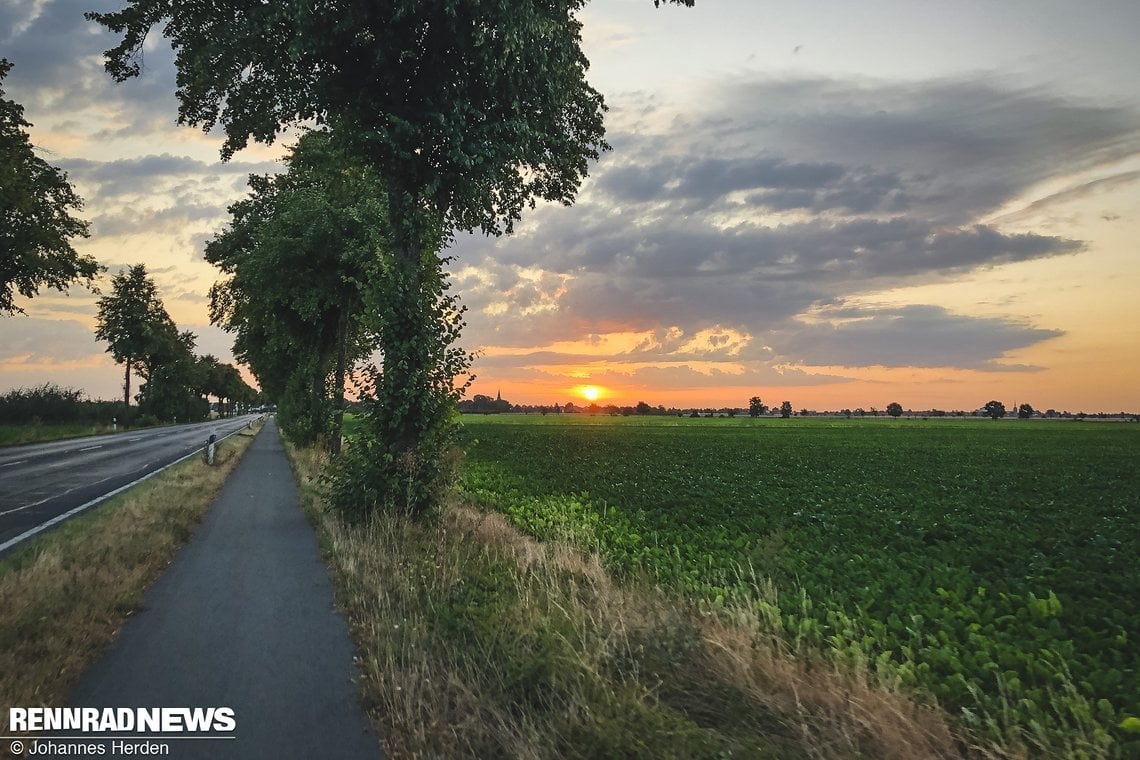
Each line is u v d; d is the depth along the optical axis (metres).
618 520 13.35
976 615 6.88
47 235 35.66
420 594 7.10
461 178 12.06
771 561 8.58
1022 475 27.58
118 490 16.78
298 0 10.27
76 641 5.78
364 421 11.94
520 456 33.47
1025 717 4.55
